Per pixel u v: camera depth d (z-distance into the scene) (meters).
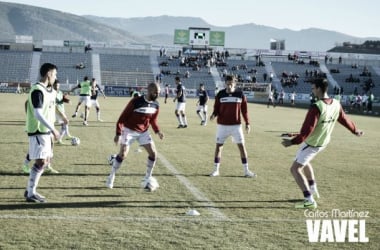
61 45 80.31
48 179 9.85
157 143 16.55
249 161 13.16
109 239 6.27
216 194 9.00
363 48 125.31
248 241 6.37
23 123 21.84
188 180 10.25
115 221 7.07
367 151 16.28
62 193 8.68
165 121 25.98
